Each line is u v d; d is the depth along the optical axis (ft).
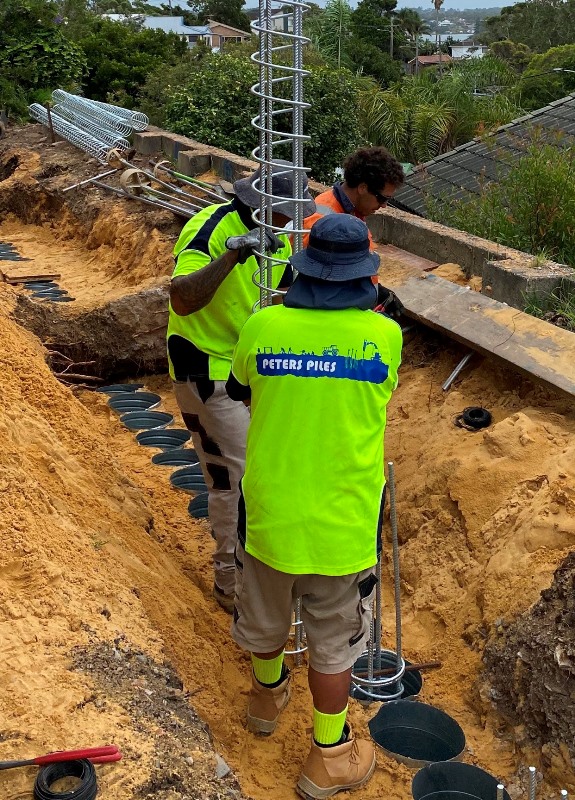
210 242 12.74
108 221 35.24
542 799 11.32
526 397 17.79
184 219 32.76
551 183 25.45
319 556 9.99
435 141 58.85
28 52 68.85
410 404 19.70
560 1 166.91
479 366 19.31
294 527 9.96
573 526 13.96
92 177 40.32
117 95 75.41
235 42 64.03
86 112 48.85
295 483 9.95
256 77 45.50
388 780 11.75
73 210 38.83
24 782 8.30
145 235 32.68
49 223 40.83
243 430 13.61
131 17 145.38
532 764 11.80
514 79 80.12
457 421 17.99
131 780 8.55
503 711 12.62
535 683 12.03
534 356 17.54
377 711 12.90
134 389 26.45
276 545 10.06
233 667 13.57
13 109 66.13
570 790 11.18
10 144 49.37
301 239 12.22
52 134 48.47
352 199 14.53
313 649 10.64
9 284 31.45
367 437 10.03
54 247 38.40
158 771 8.75
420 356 21.09
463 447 17.16
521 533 14.48
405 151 59.52
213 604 15.07
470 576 15.06
